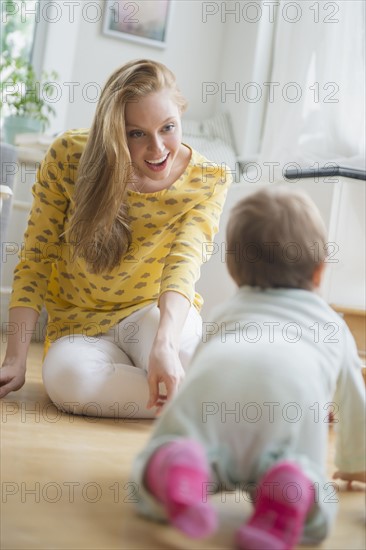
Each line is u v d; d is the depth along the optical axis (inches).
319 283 43.8
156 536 36.7
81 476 46.4
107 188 67.2
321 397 39.6
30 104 139.9
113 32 153.9
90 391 66.2
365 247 106.7
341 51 115.0
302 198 42.8
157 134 65.4
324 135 116.6
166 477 33.5
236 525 39.7
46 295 77.2
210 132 153.2
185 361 68.1
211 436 38.0
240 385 38.4
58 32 150.0
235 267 43.5
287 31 128.1
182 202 71.4
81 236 69.0
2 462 47.6
